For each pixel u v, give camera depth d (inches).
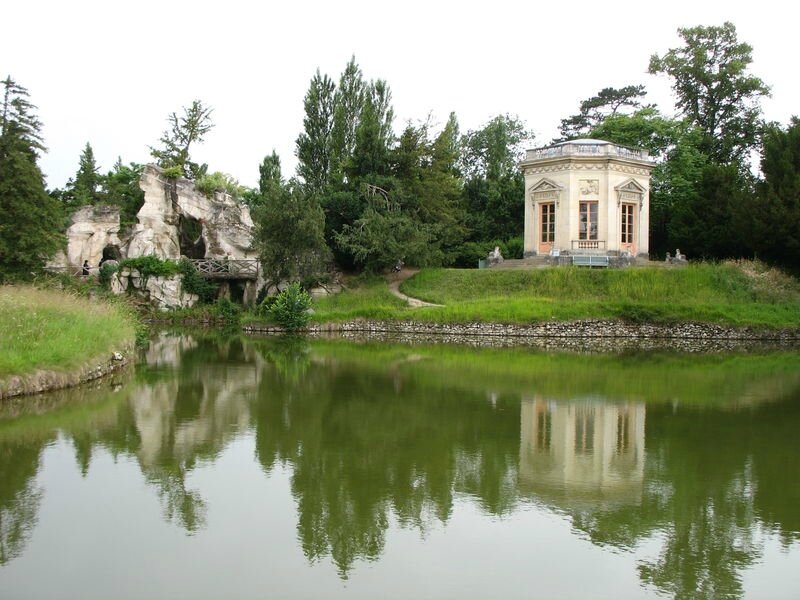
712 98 2226.9
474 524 391.2
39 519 388.8
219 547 355.6
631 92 2650.1
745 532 381.4
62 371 751.7
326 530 380.2
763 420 663.1
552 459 520.7
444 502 425.7
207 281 1956.2
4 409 660.7
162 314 1827.0
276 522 390.3
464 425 633.0
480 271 1814.7
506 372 989.8
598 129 2327.8
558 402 754.2
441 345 1389.0
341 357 1158.3
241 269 1957.4
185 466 491.2
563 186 1822.1
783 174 1739.7
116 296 1664.6
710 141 2222.0
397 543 363.9
